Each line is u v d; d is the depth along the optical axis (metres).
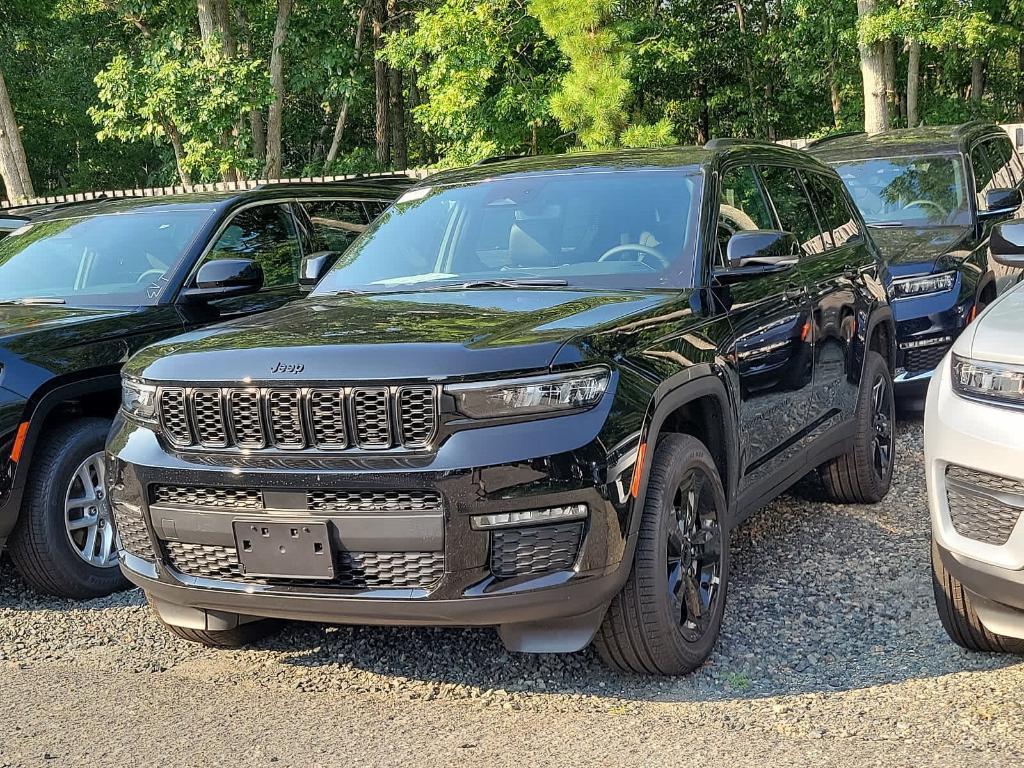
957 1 19.78
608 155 5.14
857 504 5.91
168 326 5.62
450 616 3.32
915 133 9.76
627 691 3.72
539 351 3.38
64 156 45.66
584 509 3.32
